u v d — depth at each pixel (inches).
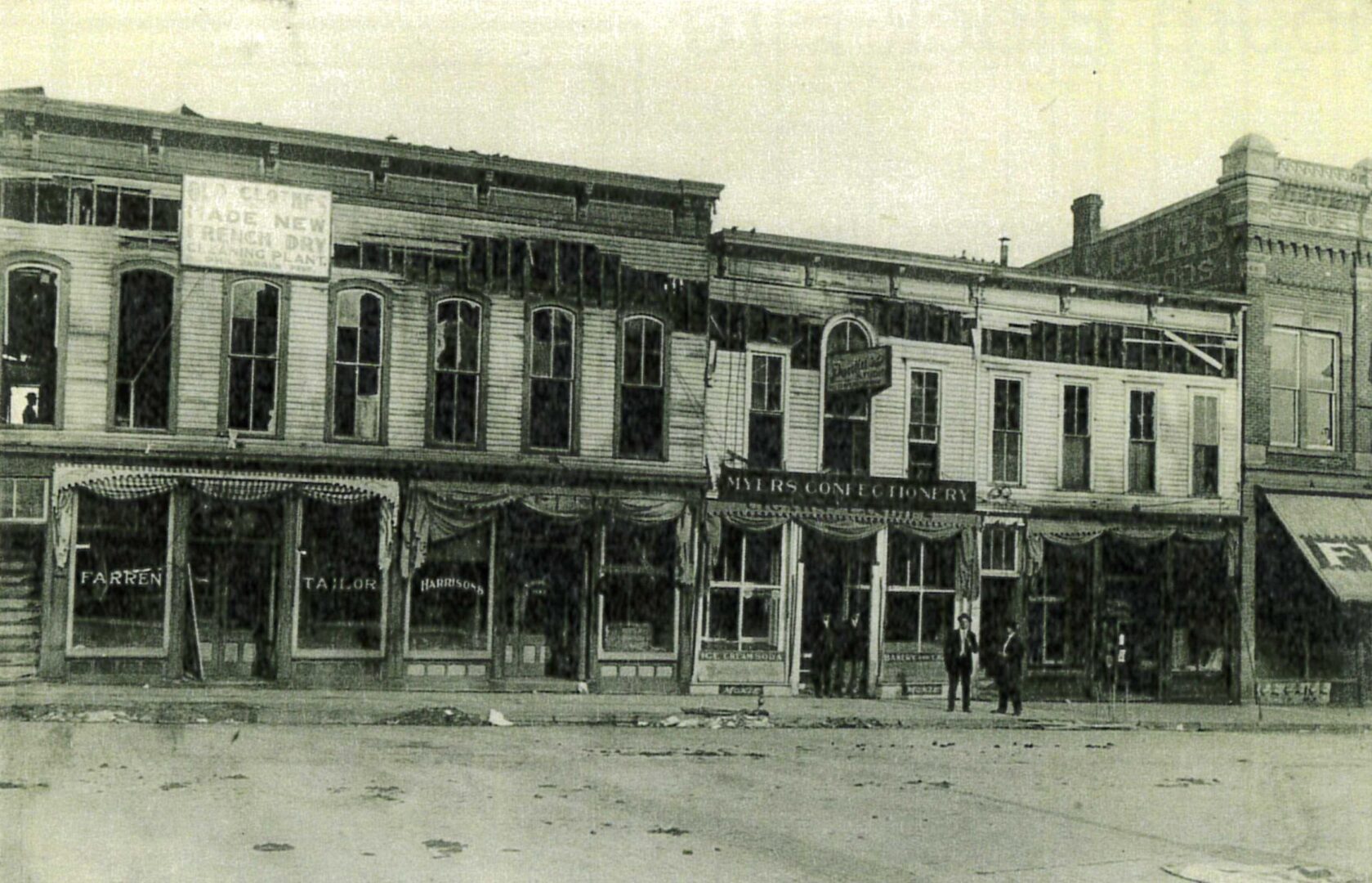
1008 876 398.6
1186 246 1249.4
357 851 388.5
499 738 691.4
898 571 1071.0
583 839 423.8
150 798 458.0
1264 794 609.9
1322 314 1213.7
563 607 965.8
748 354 1024.2
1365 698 1204.5
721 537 1002.1
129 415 854.5
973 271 1095.0
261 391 882.1
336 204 900.6
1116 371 1148.5
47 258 836.0
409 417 914.7
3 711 684.7
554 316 964.0
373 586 904.3
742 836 443.5
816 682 1023.0
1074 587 1137.4
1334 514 1193.4
